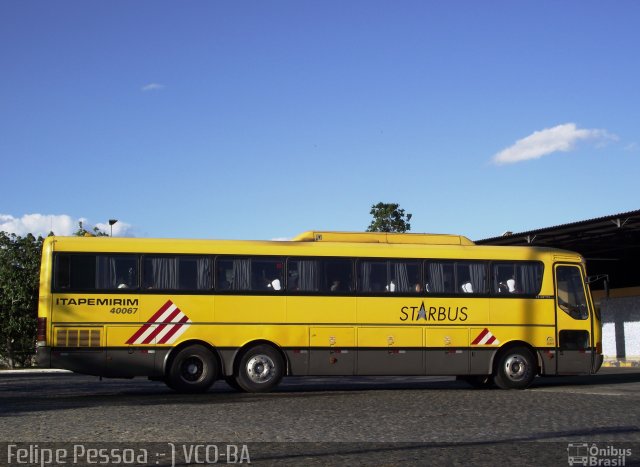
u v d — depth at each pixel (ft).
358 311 66.33
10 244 141.90
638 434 38.93
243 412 49.55
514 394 63.57
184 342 63.62
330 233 68.03
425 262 68.13
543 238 111.65
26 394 67.67
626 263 128.98
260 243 65.82
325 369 65.41
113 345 62.18
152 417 46.80
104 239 63.31
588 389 69.46
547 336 69.82
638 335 127.44
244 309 64.54
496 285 69.31
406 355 66.74
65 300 61.87
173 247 64.08
